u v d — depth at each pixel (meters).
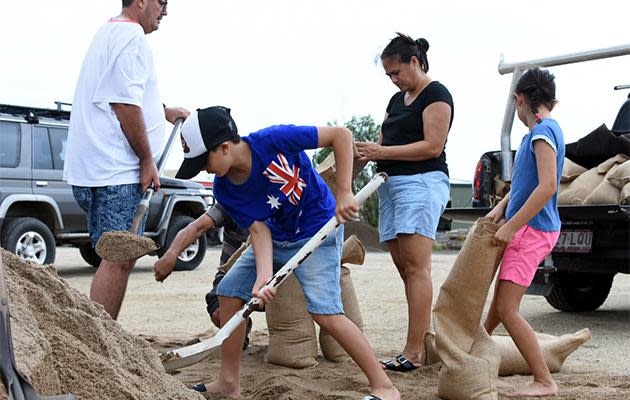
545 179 4.82
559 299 9.13
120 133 5.52
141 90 5.52
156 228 14.28
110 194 5.49
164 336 7.43
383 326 8.14
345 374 5.54
